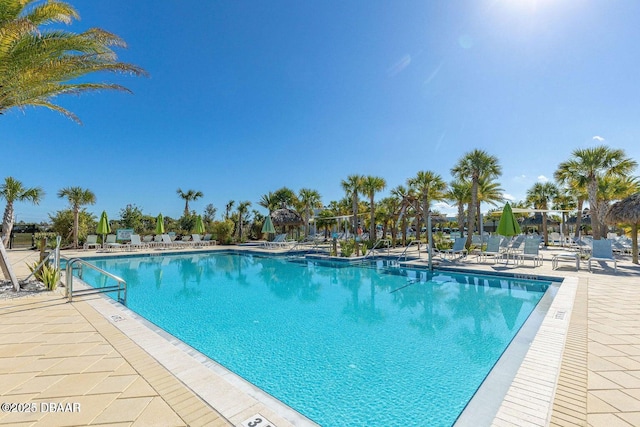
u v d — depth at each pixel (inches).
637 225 455.8
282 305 280.7
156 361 129.5
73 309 212.2
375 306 275.1
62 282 305.9
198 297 313.4
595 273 355.3
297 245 857.5
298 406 123.1
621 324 170.9
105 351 140.2
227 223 960.9
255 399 102.0
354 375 148.3
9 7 229.8
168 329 215.0
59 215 781.9
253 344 187.3
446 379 143.2
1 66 237.9
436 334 202.8
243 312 257.6
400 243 897.5
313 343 188.2
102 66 271.0
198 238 887.1
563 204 1183.6
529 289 336.2
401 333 205.2
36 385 109.4
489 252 482.3
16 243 808.3
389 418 115.1
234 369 154.9
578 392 101.5
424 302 287.6
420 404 124.0
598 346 140.0
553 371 116.5
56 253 314.3
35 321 185.0
